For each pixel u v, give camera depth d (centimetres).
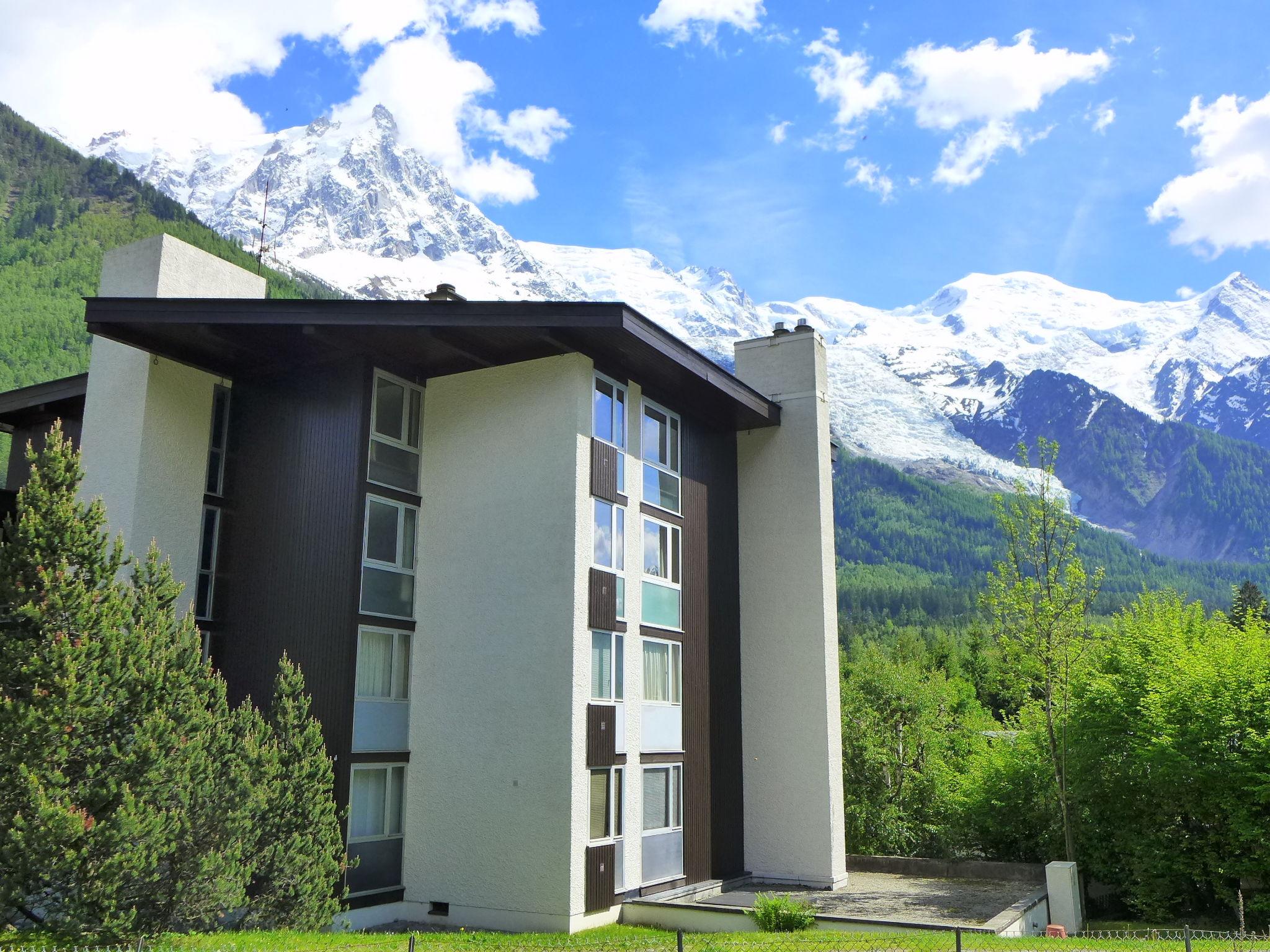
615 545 1809
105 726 1128
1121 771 2106
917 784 2623
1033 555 2106
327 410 1783
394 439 1823
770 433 2298
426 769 1739
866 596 17775
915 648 7131
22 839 1016
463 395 1861
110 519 1714
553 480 1731
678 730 1945
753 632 2228
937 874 2270
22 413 2148
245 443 1856
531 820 1630
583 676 1667
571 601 1670
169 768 1141
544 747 1645
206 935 1139
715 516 2191
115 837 1048
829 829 2069
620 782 1744
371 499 1744
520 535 1742
